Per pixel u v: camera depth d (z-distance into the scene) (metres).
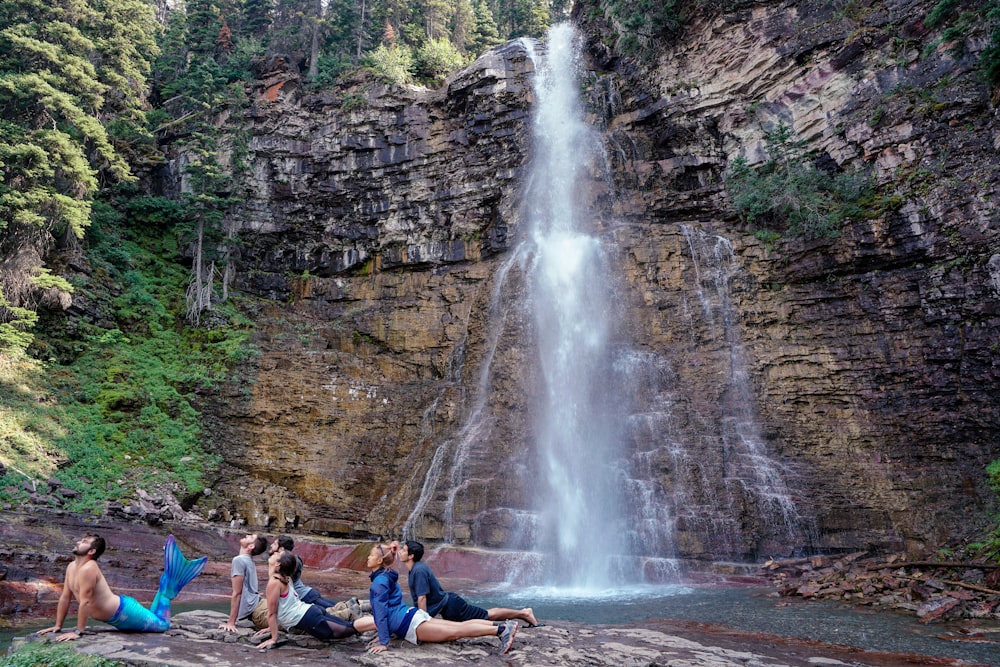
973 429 20.12
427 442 26.11
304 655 7.68
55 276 24.66
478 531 22.39
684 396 24.73
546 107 35.31
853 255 24.14
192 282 30.56
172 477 22.50
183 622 9.05
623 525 21.95
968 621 11.94
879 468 21.12
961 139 22.92
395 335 30.94
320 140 35.84
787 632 11.06
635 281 28.31
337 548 20.53
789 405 23.45
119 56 33.34
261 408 25.92
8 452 19.27
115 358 25.80
